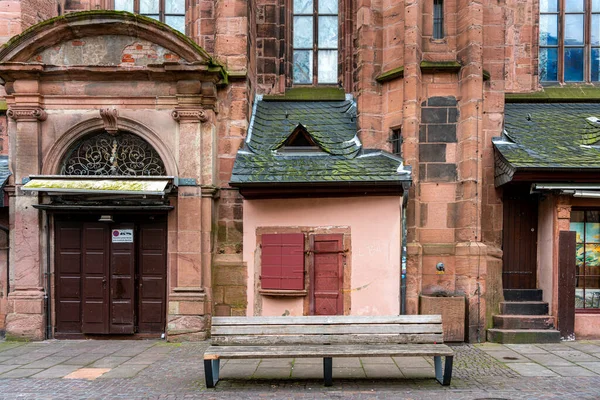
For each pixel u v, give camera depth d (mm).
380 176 7574
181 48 8000
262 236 8094
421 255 8109
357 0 9039
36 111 8148
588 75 10469
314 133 8859
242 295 8234
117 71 8102
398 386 5430
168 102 8266
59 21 7988
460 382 5566
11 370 6258
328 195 7910
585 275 8180
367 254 7816
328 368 5430
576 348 7348
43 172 8273
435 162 8359
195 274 8078
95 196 8211
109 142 8547
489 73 8586
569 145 8211
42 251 8258
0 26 9164
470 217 8016
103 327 8211
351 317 5703
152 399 5035
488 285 8188
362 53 8781
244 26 8633
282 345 5559
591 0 10414
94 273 8289
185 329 8023
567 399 4957
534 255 8820
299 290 7867
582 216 8250
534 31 10156
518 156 7812
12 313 8164
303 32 10578
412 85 8195
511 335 7727
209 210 8242
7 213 8672
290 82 10430
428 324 5660
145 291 8328
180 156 8188
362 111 8711
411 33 8227
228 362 6547
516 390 5254
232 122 8578
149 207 8016
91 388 5434
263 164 8016
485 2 8633
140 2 9734
